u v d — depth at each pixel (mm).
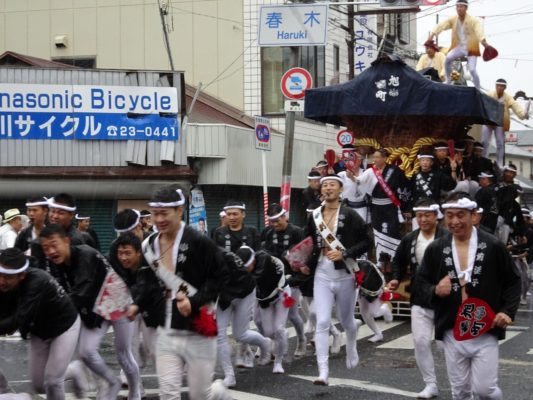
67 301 8773
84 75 27750
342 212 11648
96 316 9594
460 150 19422
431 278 8656
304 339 14438
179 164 28438
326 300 11742
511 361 13750
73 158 27672
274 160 33688
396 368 13148
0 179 27141
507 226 21500
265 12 21516
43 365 8938
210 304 8000
